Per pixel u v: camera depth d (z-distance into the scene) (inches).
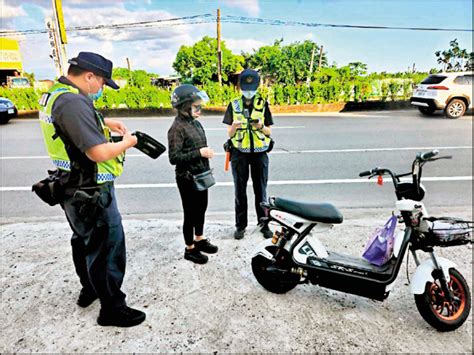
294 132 405.4
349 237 151.0
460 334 96.8
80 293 108.3
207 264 131.3
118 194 210.4
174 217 179.0
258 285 118.9
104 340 94.3
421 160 93.7
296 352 90.7
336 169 254.5
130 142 87.3
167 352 90.5
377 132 396.2
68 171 84.7
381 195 205.0
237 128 142.6
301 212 106.3
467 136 362.0
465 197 198.2
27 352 90.2
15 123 521.0
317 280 107.1
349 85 702.5
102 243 91.0
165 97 679.1
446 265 98.0
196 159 122.6
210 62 1344.7
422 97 520.1
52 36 633.6
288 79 1352.1
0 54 1026.1
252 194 209.9
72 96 79.1
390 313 105.4
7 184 229.8
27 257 136.2
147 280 121.0
